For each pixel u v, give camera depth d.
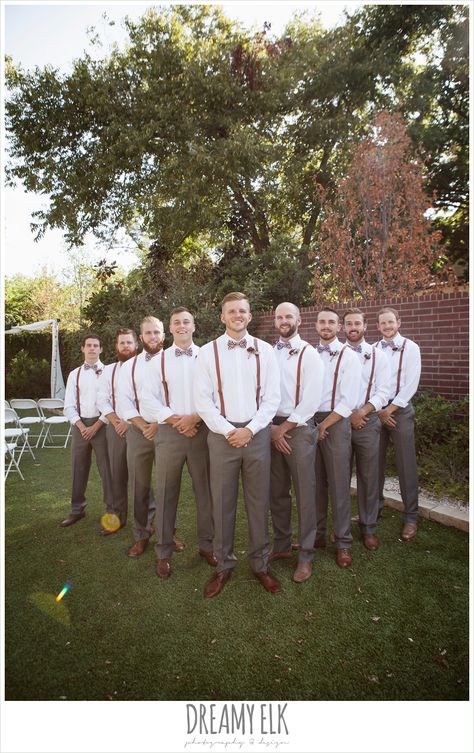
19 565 2.91
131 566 2.88
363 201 6.75
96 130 9.23
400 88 9.12
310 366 2.65
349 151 8.93
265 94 8.61
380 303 5.35
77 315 20.45
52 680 1.97
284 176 9.70
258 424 2.48
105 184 9.32
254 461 2.52
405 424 3.21
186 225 8.77
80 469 3.59
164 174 8.66
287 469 2.87
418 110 9.05
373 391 3.12
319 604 2.42
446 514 3.31
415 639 2.15
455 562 2.80
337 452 2.83
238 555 2.99
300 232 11.53
